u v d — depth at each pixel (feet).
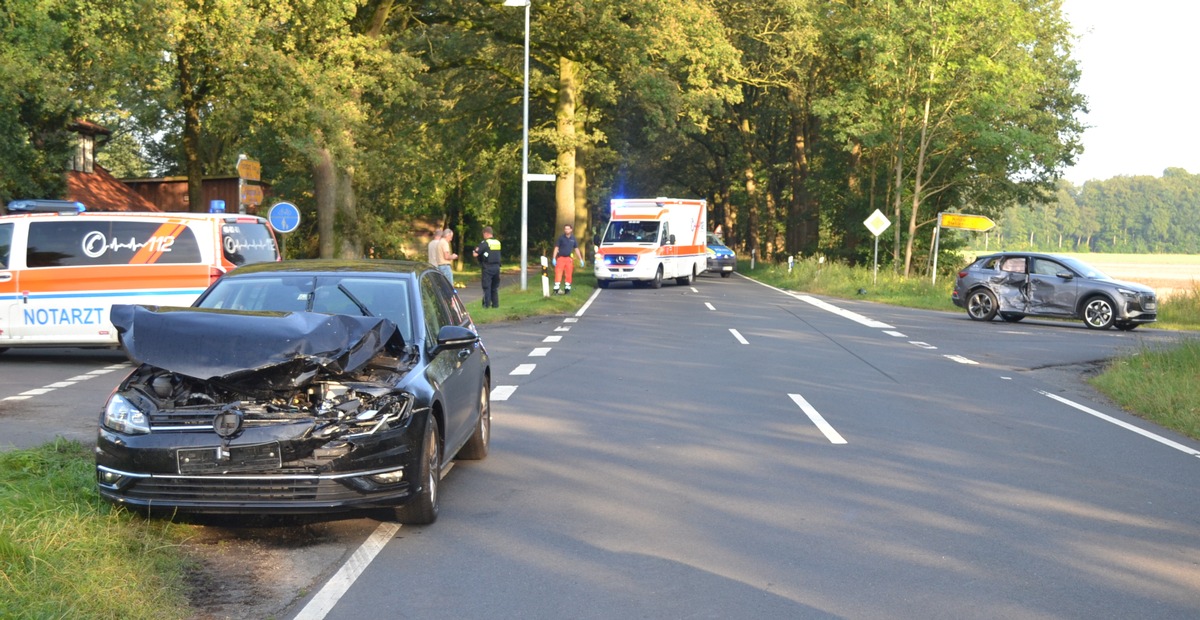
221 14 81.46
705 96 132.16
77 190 127.03
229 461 19.88
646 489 25.09
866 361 52.26
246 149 139.95
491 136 157.89
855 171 159.33
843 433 32.65
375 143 115.85
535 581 18.22
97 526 19.13
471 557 19.61
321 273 25.53
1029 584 18.20
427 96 129.70
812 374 46.78
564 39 119.96
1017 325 80.69
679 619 16.37
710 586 17.97
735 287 128.98
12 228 48.70
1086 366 52.54
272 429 19.99
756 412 36.42
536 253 247.50
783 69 151.94
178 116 155.43
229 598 17.20
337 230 110.52
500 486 25.38
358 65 97.71
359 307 24.58
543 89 141.90
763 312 85.51
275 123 92.17
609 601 17.20
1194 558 19.86
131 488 20.16
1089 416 36.96
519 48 127.85
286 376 20.58
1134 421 36.01
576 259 167.43
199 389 21.35
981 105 130.21
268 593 17.49
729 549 20.18
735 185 237.25
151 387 21.34
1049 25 150.10
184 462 19.88
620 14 114.93
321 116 88.43
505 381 43.80
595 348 56.85
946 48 130.72
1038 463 28.60
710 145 211.20
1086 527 22.03
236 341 20.35
